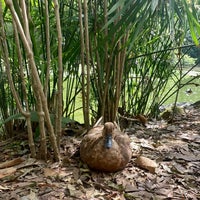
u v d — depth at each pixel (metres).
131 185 0.74
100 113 1.04
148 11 0.71
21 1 0.69
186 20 0.79
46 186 0.72
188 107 1.51
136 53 1.09
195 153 0.92
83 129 1.02
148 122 1.22
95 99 1.11
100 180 0.75
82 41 0.86
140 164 0.81
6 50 0.74
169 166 0.84
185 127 1.17
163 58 1.20
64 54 0.90
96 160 0.75
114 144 0.76
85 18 0.85
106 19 0.89
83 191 0.71
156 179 0.77
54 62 0.86
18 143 0.95
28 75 0.93
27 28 0.71
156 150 0.93
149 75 1.30
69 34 0.97
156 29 1.16
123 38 0.91
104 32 0.92
